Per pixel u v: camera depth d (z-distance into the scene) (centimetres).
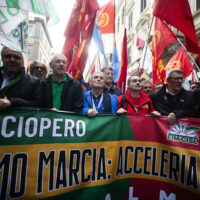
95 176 164
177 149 176
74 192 152
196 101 200
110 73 289
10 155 134
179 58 360
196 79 402
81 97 195
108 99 221
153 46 354
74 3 287
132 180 178
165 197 172
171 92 213
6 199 129
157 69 347
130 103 225
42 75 246
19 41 200
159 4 279
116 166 175
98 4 285
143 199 174
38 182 139
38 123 147
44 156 145
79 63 280
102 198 163
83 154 162
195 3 725
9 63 160
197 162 167
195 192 163
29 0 189
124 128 184
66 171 152
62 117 158
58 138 153
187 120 177
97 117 175
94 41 369
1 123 134
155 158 181
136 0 1290
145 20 1073
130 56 1376
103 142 172
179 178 171
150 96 235
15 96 161
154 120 188
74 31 291
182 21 267
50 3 209
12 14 181
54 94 189
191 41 270
